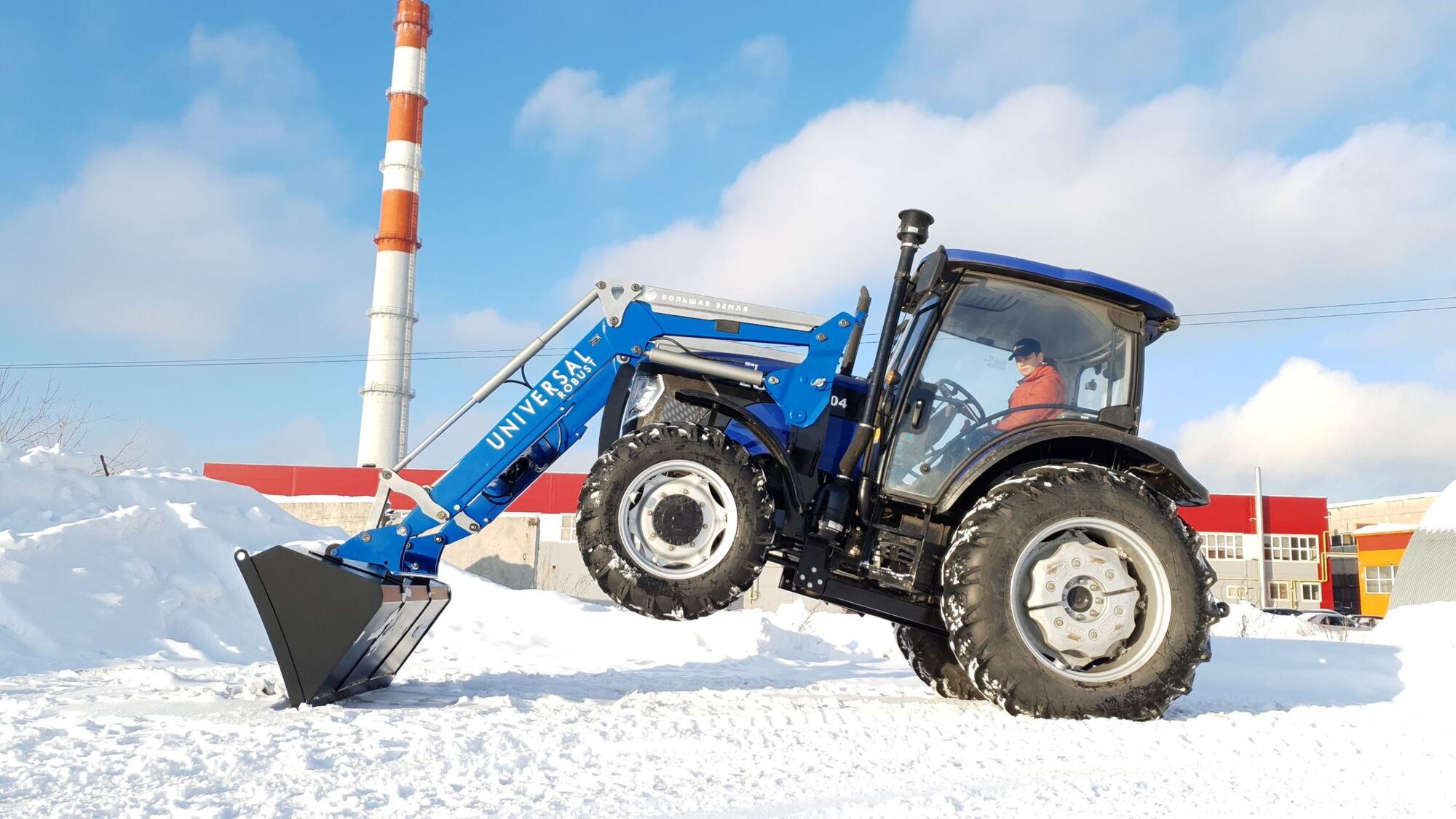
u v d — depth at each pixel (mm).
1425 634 8453
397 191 40781
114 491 8406
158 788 2291
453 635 7812
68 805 2150
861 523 4078
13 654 5613
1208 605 3779
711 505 3816
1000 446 3908
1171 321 4312
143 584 6988
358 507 25047
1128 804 2398
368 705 3693
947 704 4180
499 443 3984
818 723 3340
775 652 7934
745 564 3768
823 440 4148
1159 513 3783
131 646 6297
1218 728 3447
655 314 4102
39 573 6438
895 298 4047
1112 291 4129
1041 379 4156
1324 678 5047
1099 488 3762
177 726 3062
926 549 4020
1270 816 2336
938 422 4105
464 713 3357
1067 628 3674
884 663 7160
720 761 2719
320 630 3535
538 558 20031
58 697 3844
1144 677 3656
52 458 8258
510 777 2475
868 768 2699
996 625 3621
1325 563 41062
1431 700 4605
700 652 7441
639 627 8578
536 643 7738
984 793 2473
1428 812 2400
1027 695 3592
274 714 3332
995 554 3672
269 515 9508
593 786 2404
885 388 4250
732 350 4168
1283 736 3334
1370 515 49500
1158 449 3971
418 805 2188
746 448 4109
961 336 4176
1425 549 14781
